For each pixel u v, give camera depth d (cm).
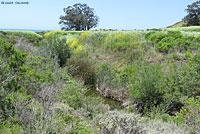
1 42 425
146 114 546
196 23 3703
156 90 609
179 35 1141
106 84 826
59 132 262
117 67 1010
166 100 606
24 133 239
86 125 360
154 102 599
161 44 1061
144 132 310
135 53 1080
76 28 4659
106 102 717
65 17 4522
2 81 348
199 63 668
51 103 308
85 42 1549
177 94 589
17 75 396
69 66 959
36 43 1759
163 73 753
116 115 323
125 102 699
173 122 411
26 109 285
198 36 1118
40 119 261
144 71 709
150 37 1230
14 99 307
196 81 612
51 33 2323
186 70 656
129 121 313
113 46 1260
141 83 650
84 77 910
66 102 471
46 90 365
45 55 1008
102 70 934
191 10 3688
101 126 370
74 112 412
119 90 762
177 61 877
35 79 430
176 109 593
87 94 789
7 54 419
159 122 404
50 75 554
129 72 873
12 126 261
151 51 1070
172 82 629
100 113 487
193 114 390
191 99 498
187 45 995
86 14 4719
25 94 364
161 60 935
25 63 516
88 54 1248
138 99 657
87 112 466
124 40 1349
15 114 275
